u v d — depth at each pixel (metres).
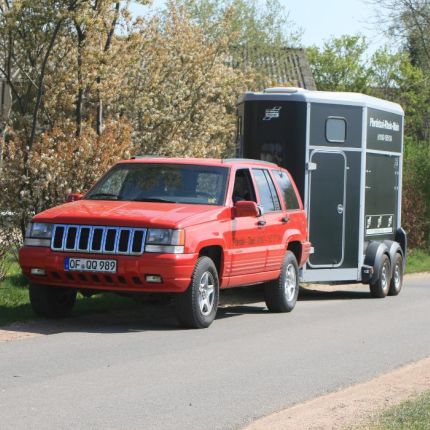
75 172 29.59
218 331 22.27
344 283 35.88
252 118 31.89
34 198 29.50
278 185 26.75
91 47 32.38
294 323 24.38
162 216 21.67
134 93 38.47
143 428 12.85
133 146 34.78
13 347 19.09
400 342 21.52
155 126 39.12
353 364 18.42
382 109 34.28
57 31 30.73
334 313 27.11
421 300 32.00
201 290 22.27
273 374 17.06
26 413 13.50
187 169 24.06
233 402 14.64
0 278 26.73
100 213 21.81
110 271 21.30
